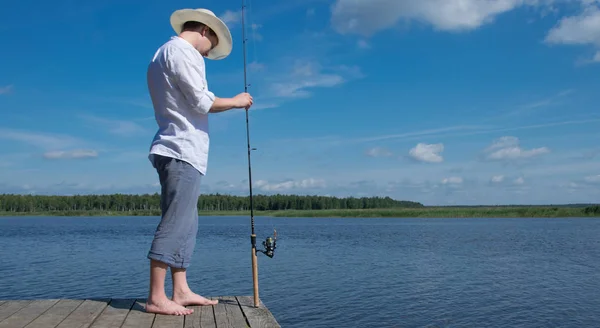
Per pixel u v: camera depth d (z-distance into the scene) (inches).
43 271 701.3
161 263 144.3
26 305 155.0
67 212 5974.4
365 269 753.0
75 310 148.4
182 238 146.0
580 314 471.5
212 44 155.6
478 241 1355.8
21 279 629.9
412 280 649.6
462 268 774.5
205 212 6008.9
